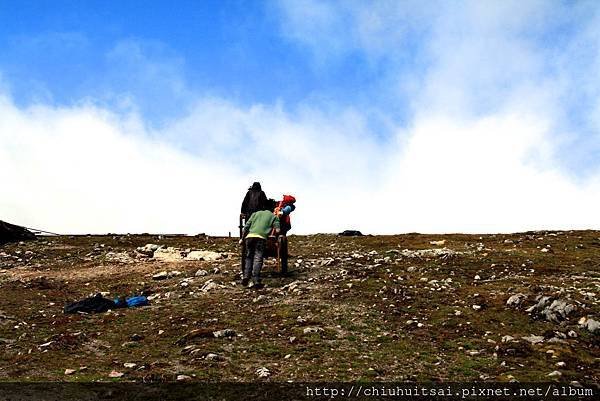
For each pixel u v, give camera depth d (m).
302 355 9.57
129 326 11.78
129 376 8.45
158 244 28.72
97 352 9.89
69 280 18.92
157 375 8.40
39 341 10.55
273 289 15.08
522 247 23.66
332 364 9.12
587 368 9.09
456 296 13.83
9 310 13.45
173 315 12.58
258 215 15.82
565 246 23.11
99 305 13.34
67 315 12.84
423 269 17.34
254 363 9.16
